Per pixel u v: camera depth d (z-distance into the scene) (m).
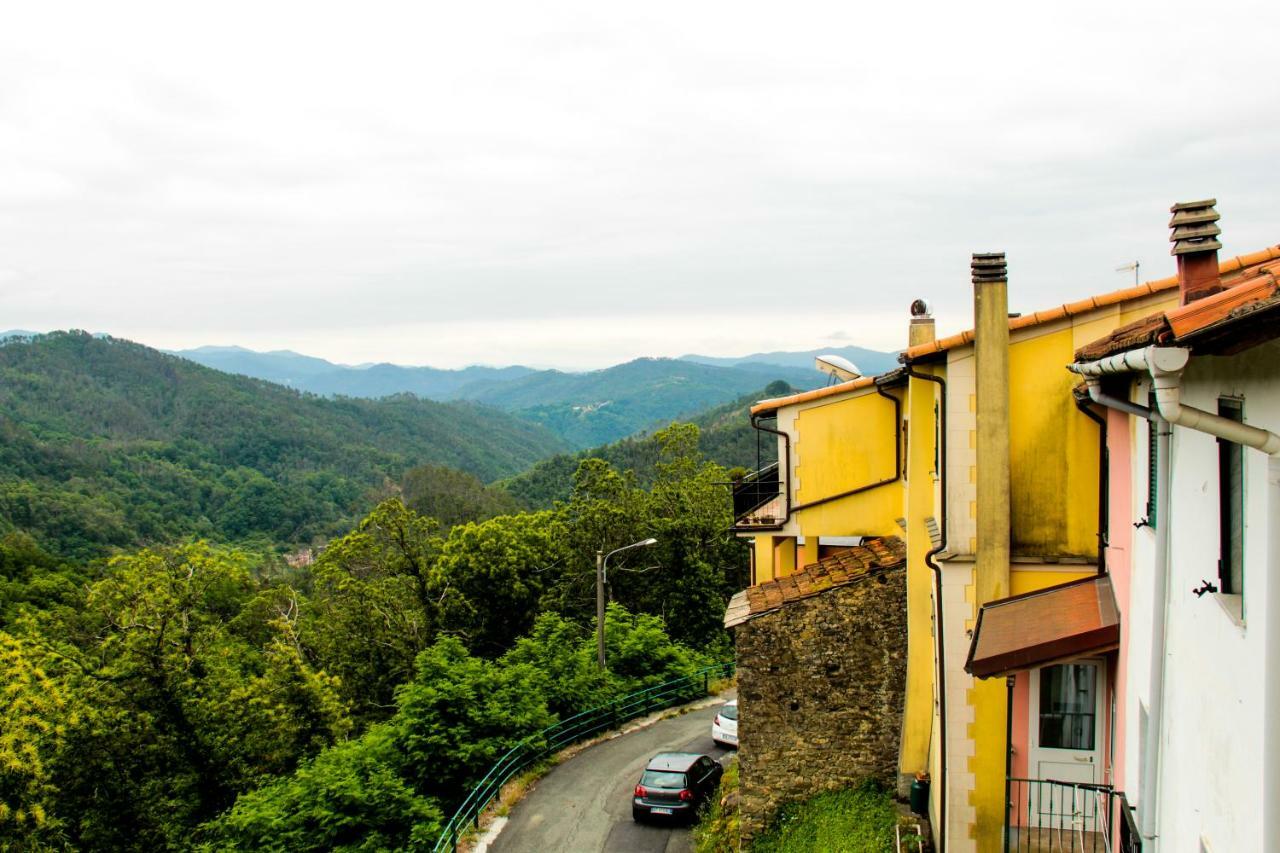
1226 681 6.22
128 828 27.23
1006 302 11.75
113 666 28.70
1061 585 11.52
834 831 14.48
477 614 46.16
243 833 18.92
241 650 38.34
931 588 14.59
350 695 39.66
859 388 19.17
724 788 19.25
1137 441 9.26
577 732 25.28
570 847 17.55
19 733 24.88
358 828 18.36
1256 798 5.58
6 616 52.88
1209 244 7.92
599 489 51.06
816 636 15.76
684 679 30.31
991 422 11.79
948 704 12.12
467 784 20.81
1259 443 5.28
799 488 19.45
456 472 138.38
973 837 11.98
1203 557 6.86
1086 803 11.38
